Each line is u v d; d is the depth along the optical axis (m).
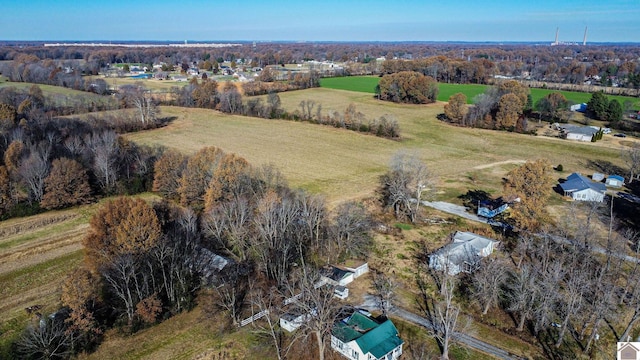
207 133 125.06
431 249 63.72
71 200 75.38
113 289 48.84
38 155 76.81
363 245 63.03
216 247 62.44
